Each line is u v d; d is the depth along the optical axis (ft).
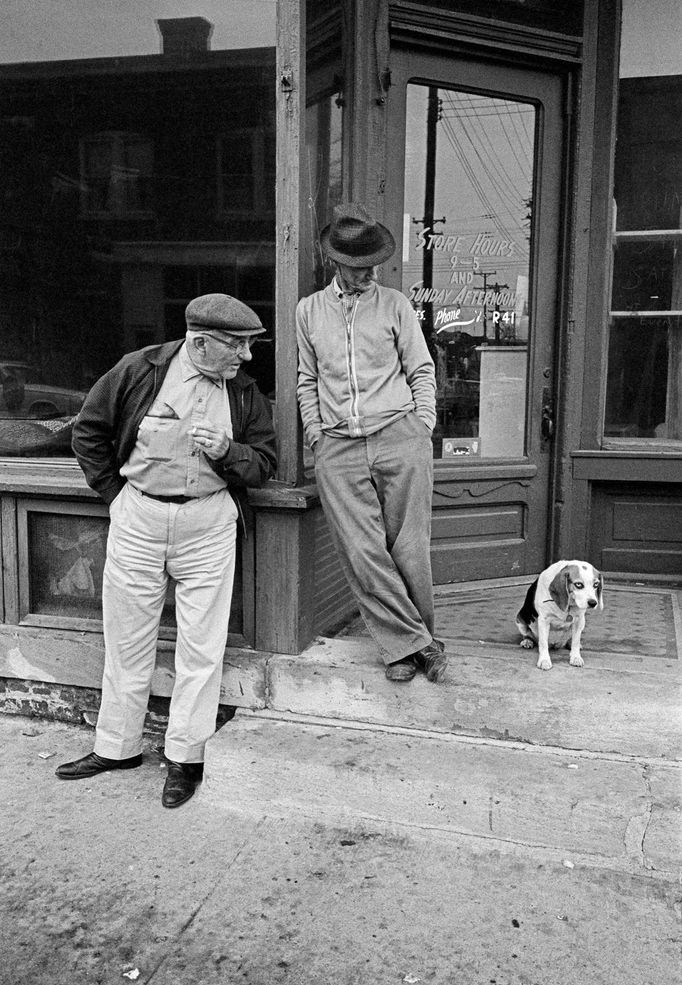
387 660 11.32
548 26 15.06
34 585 13.42
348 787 10.55
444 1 14.30
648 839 9.62
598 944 8.54
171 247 13.84
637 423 16.61
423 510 11.12
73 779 11.81
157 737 12.83
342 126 14.26
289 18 11.30
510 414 16.19
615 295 16.29
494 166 15.49
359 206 10.99
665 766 10.52
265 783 10.85
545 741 10.97
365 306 11.09
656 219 16.07
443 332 15.67
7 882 9.56
